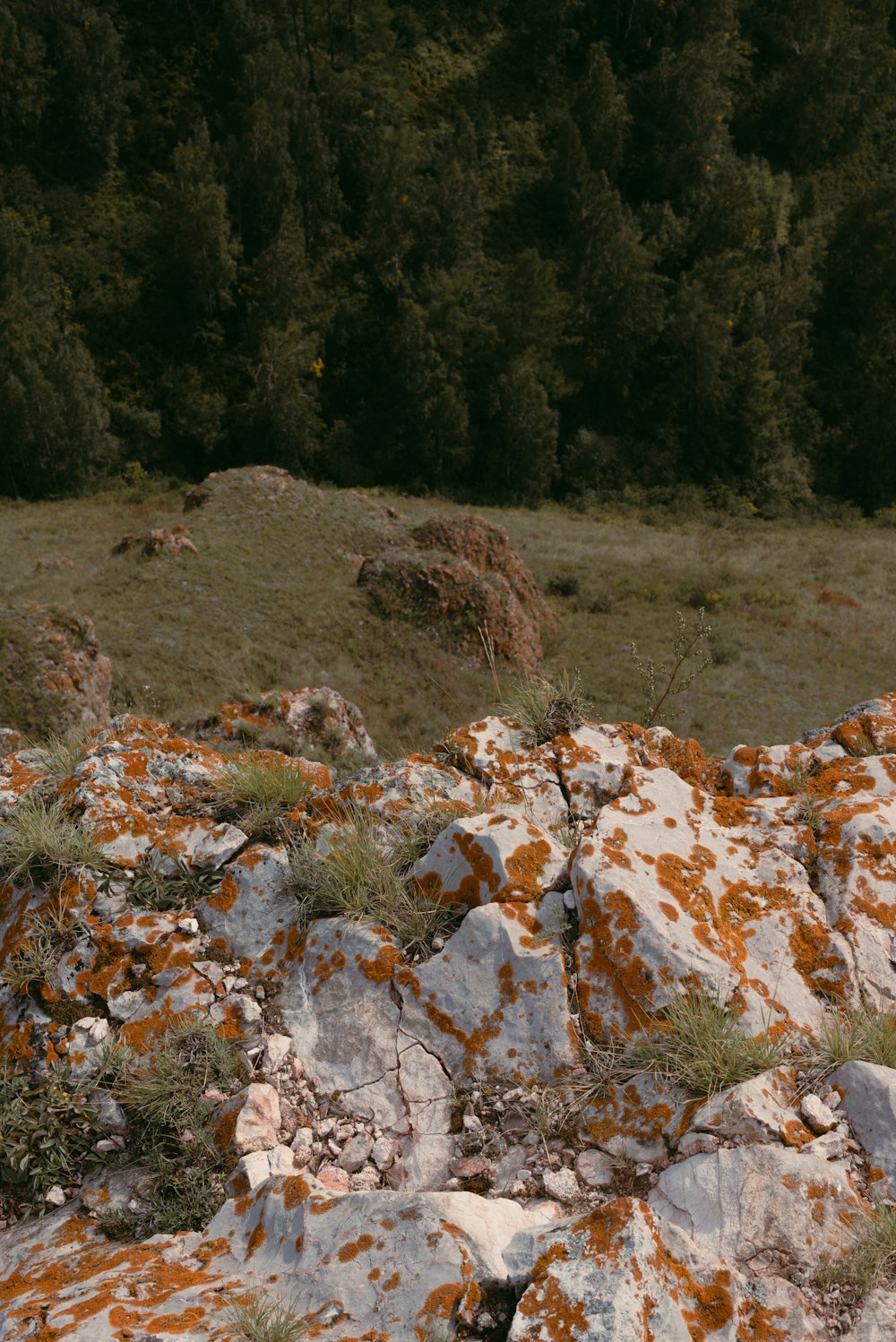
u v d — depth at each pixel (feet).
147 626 82.33
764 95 301.43
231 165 234.38
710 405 214.69
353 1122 11.37
